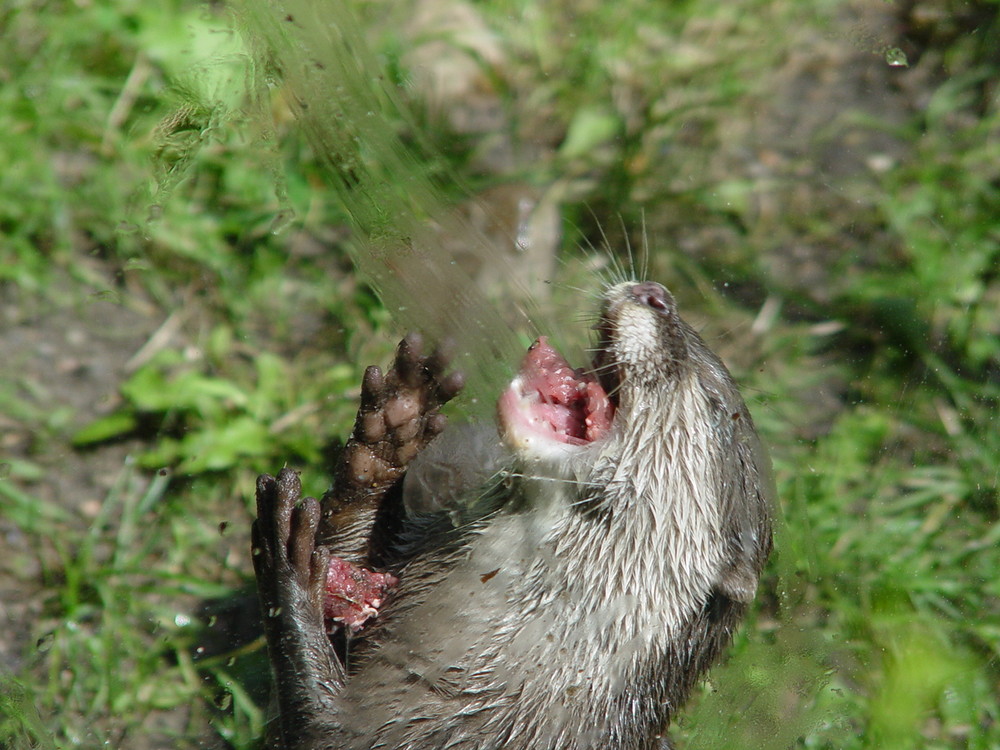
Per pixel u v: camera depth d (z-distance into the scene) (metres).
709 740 9.56
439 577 7.81
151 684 9.43
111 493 10.16
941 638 10.28
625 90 13.24
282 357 11.10
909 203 12.91
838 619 10.37
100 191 11.39
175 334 11.05
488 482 7.80
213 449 10.36
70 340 10.89
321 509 8.20
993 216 12.80
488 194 12.17
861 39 14.09
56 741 9.11
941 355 12.02
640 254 12.23
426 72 12.84
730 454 8.29
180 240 11.32
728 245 12.59
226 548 10.13
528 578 7.67
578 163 12.68
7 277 11.02
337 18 8.50
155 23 11.84
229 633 9.73
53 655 9.41
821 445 11.43
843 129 13.49
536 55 13.23
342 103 8.55
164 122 11.45
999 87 13.73
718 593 8.19
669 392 8.00
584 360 8.82
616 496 7.69
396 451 7.89
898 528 10.88
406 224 8.51
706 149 13.09
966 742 9.90
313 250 11.57
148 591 9.74
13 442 10.32
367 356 11.10
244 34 8.86
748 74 13.61
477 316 8.22
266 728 8.90
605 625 7.76
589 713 7.83
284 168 11.59
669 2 13.81
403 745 7.64
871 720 9.85
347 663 7.91
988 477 11.23
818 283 12.52
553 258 11.90
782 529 10.54
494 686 7.69
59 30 11.90
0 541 9.87
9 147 11.35
